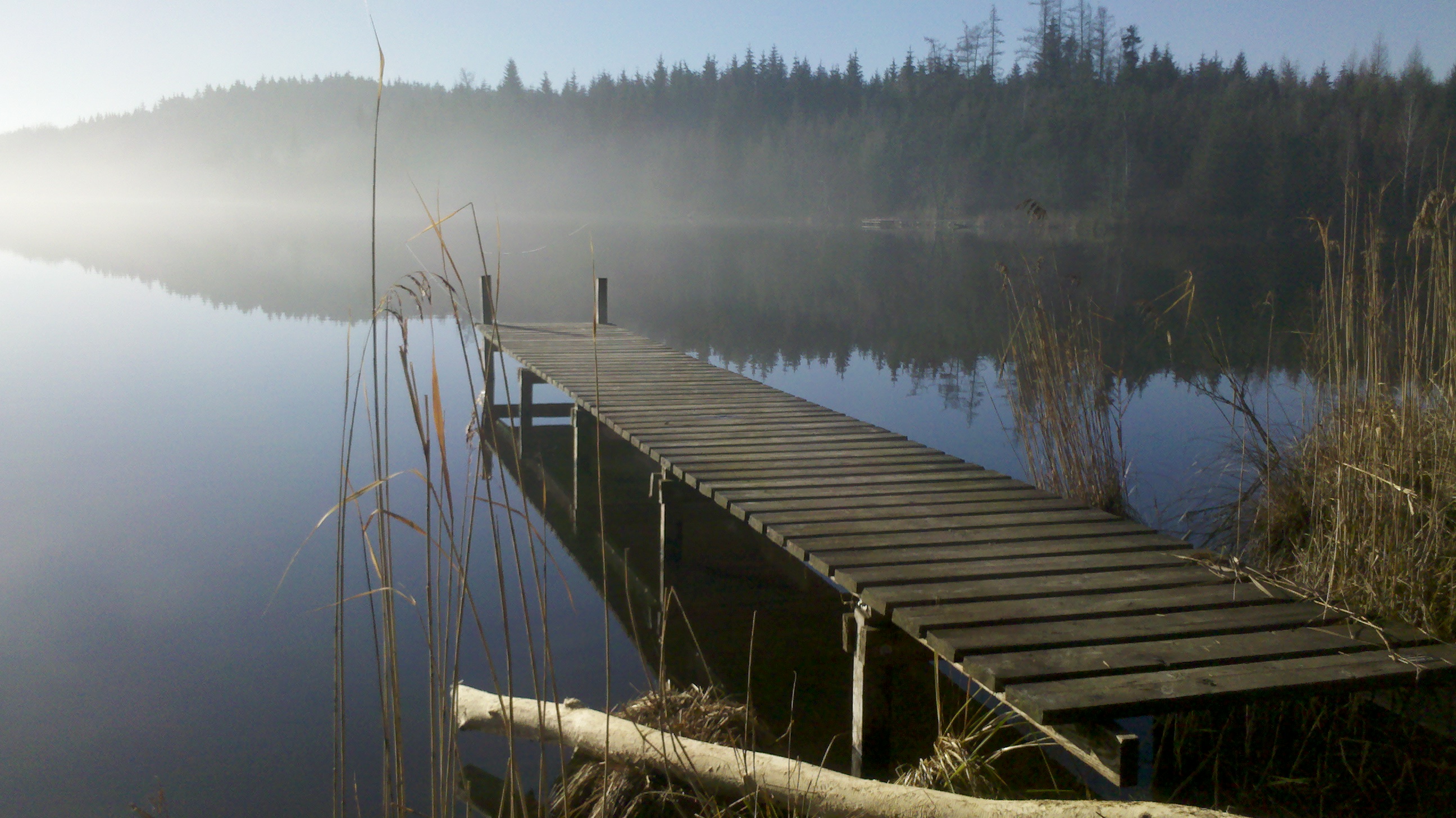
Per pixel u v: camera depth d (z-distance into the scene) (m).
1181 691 1.99
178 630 3.55
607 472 5.99
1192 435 6.18
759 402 5.29
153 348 10.05
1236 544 3.98
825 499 3.42
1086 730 1.95
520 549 4.52
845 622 2.64
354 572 4.16
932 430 6.79
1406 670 2.09
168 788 2.53
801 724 2.87
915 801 2.00
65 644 3.42
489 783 2.47
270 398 7.73
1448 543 2.76
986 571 2.69
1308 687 2.03
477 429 1.61
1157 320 4.50
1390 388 3.24
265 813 2.43
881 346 10.67
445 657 1.62
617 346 7.42
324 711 2.96
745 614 3.70
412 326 11.60
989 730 2.40
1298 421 4.89
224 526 4.73
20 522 4.72
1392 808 2.21
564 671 3.23
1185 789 2.32
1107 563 2.77
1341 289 3.44
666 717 2.49
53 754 2.69
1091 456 4.40
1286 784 2.30
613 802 2.12
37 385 8.14
